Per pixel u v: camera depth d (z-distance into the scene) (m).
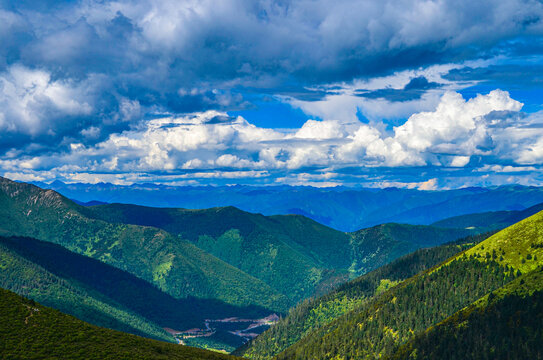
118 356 132.75
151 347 153.50
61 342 134.00
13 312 141.50
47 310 151.00
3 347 123.31
